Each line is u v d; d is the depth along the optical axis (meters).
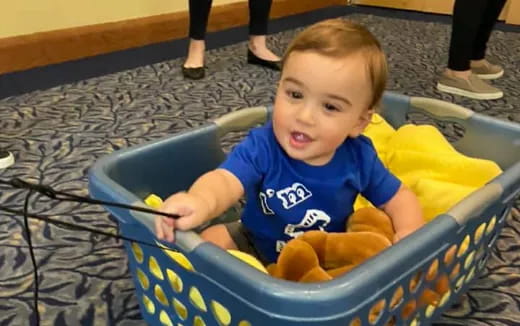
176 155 0.91
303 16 3.09
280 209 0.81
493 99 1.88
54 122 1.54
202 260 0.59
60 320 0.83
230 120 0.98
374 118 1.12
